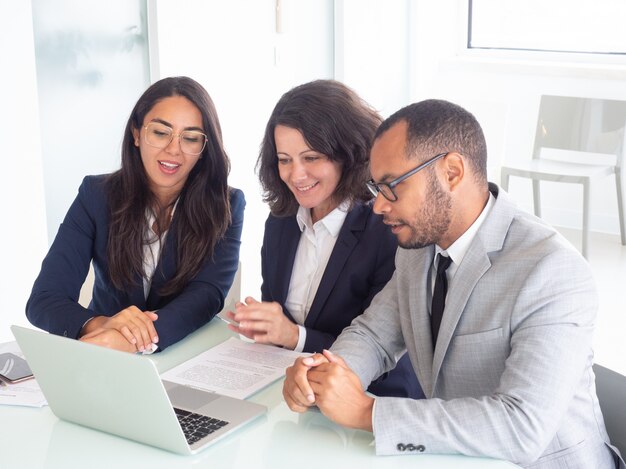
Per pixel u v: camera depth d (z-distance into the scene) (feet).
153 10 12.65
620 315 13.92
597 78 17.65
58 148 11.76
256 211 15.42
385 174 5.11
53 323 6.93
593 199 18.21
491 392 5.35
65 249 7.56
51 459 4.89
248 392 5.74
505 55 19.67
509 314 5.13
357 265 6.78
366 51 17.65
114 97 12.46
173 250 7.55
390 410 4.93
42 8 11.29
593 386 5.45
